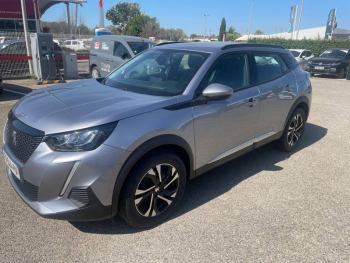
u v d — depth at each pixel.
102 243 2.54
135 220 2.61
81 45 27.39
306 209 3.15
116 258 2.38
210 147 3.14
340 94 10.34
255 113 3.61
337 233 2.78
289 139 4.59
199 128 2.93
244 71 3.58
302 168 4.18
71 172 2.24
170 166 2.74
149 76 3.36
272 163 4.32
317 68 15.72
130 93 3.00
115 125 2.37
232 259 2.41
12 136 2.57
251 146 3.77
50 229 2.70
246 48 3.73
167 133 2.62
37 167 2.27
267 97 3.75
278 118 4.10
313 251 2.53
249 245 2.58
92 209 2.35
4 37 15.37
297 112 4.49
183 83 3.04
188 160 2.95
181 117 2.75
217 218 2.95
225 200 3.29
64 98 2.85
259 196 3.39
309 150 4.88
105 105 2.61
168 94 2.93
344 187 3.66
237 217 2.97
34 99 2.93
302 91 4.44
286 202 3.28
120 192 2.47
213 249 2.51
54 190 2.29
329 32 29.91
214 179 3.79
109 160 2.30
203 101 2.95
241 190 3.52
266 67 3.95
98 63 10.95
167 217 2.89
